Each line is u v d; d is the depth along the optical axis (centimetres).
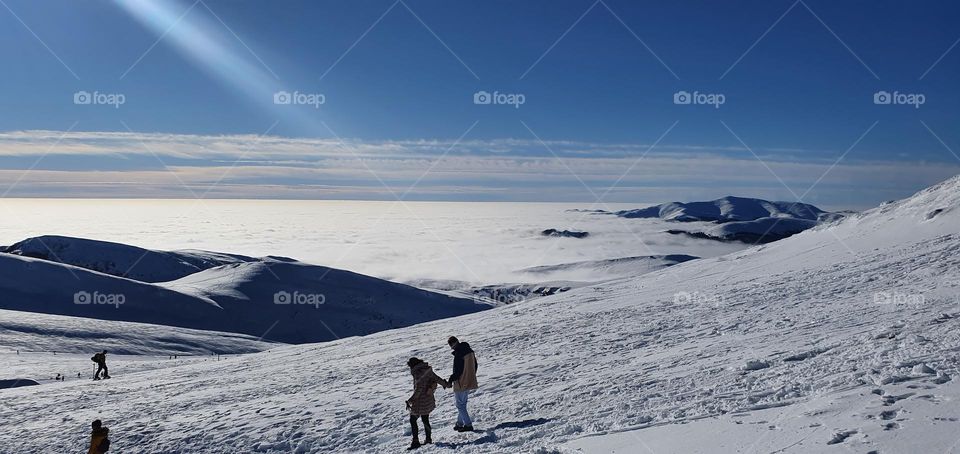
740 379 1140
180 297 13050
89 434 1712
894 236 3844
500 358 2108
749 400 923
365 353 2884
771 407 845
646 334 2102
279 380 2339
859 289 2339
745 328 1864
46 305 11619
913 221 3962
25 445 1702
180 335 7944
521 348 2259
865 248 3728
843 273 2850
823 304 2108
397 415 1455
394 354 2638
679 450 728
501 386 1616
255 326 12775
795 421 741
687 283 3712
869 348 1180
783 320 1877
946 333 1195
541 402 1327
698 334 1922
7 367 4475
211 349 7519
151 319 11938
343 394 1830
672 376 1326
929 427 629
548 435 992
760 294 2644
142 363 4594
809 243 4403
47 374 4125
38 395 2533
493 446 995
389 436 1269
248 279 15162
